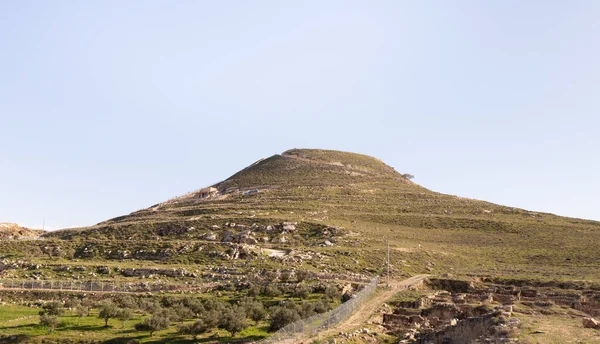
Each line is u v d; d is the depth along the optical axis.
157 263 121.94
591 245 143.50
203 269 114.56
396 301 85.75
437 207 192.38
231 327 71.69
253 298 92.38
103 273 114.56
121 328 76.25
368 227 157.38
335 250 126.81
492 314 68.00
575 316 71.25
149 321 73.56
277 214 165.50
